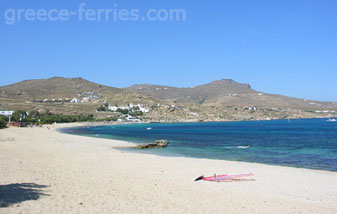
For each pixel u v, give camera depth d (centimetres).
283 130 12456
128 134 9831
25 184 1906
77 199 1602
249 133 10500
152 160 3319
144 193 1800
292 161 3578
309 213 1552
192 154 4269
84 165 2806
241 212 1511
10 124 12850
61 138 6669
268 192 1975
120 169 2652
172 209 1502
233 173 2616
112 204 1535
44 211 1372
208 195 1828
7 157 3228
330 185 2206
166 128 15162
